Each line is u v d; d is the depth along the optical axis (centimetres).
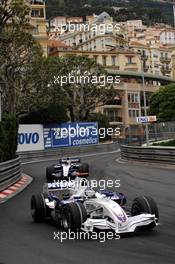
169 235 855
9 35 2734
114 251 749
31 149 4484
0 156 1984
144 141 4284
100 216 887
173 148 2577
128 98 8975
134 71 9369
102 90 5219
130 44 13050
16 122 2219
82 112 5209
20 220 1116
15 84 3522
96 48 10106
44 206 1062
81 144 4925
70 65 4831
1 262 711
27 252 775
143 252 733
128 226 839
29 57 3566
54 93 4144
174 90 7362
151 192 1517
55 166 2077
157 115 7550
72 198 966
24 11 2359
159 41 16900
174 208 1175
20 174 2247
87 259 706
